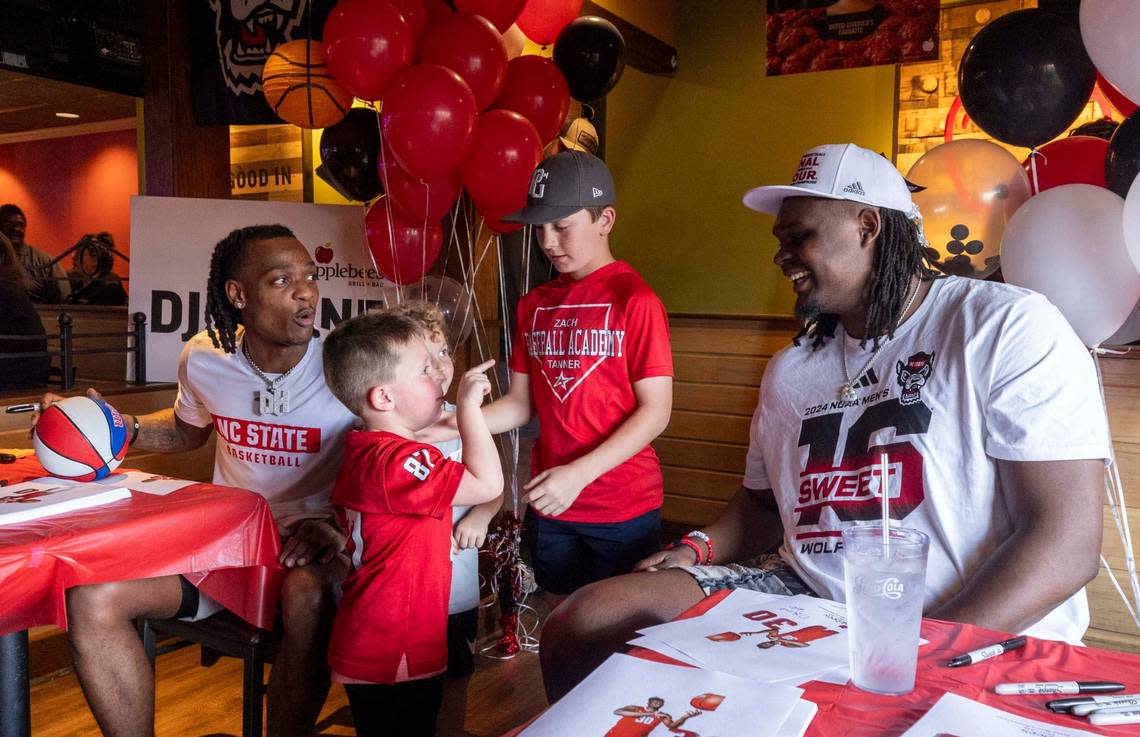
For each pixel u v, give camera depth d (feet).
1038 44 6.94
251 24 11.22
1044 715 2.40
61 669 8.77
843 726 2.33
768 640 2.98
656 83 18.63
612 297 6.59
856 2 15.85
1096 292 6.01
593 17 10.61
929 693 2.56
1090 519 3.88
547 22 9.70
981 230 7.43
